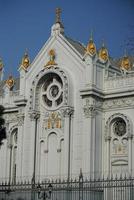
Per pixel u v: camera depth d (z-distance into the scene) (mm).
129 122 59188
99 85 61438
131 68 65625
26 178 63281
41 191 53656
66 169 60094
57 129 62406
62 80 62250
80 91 60938
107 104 61562
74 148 60688
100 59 62312
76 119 61281
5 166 69812
